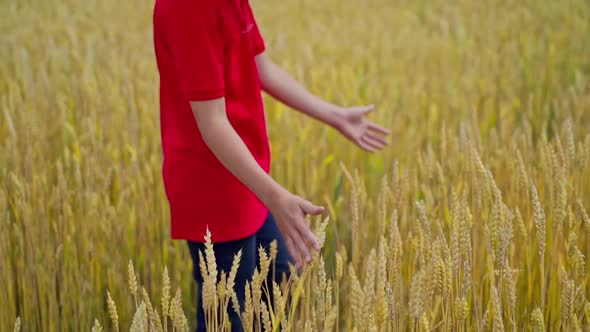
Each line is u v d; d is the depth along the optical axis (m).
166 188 1.97
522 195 2.16
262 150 1.98
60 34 5.89
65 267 2.36
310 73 4.36
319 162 3.30
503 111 3.80
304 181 3.20
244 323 1.55
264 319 1.53
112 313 1.52
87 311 2.40
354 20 6.56
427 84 4.57
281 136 3.39
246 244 1.95
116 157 3.08
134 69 4.52
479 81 4.52
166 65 1.85
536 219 1.69
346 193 3.04
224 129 1.74
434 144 3.63
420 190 2.73
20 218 2.43
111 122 3.50
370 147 2.35
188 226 1.94
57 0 7.72
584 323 1.92
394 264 1.66
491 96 4.14
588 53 5.24
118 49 5.27
